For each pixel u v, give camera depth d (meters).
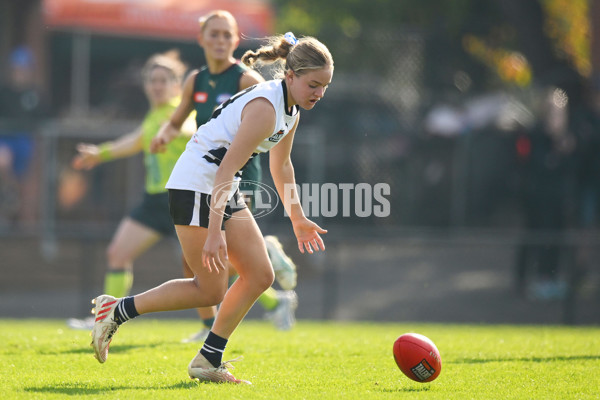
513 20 58.28
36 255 50.88
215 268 15.64
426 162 57.25
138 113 56.28
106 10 56.81
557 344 23.16
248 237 15.71
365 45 60.56
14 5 59.81
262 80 22.55
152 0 57.81
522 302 45.94
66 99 59.25
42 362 18.50
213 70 22.56
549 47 57.38
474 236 55.78
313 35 60.66
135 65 59.16
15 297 48.56
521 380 16.61
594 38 56.78
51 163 50.50
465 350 21.53
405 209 56.78
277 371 17.69
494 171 56.50
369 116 57.62
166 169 26.98
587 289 44.72
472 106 57.75
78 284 51.50
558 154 48.00
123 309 16.05
